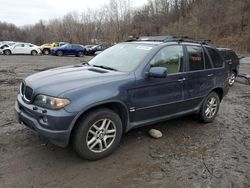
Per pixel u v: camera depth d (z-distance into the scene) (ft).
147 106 13.53
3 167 11.21
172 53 15.01
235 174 11.58
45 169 11.23
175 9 227.61
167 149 13.73
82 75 12.51
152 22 215.72
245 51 127.54
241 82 36.50
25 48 92.02
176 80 14.79
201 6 183.73
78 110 10.89
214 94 17.99
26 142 13.56
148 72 13.30
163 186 10.52
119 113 12.89
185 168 11.91
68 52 94.58
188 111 16.26
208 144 14.60
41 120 11.08
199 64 16.63
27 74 38.93
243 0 158.61
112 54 15.71
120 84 12.32
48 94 10.98
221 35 150.30
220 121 18.79
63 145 11.10
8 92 25.13
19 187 9.96
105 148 12.37
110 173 11.23
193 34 156.04
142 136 15.16
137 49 14.80
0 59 67.00
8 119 16.85
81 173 11.10
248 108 22.75
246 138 15.75
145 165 12.01
